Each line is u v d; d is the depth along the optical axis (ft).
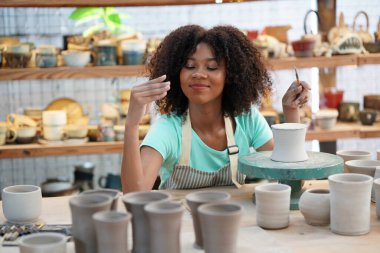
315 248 4.91
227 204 4.44
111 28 11.46
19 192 5.80
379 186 5.52
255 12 13.14
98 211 4.28
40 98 12.93
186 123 7.07
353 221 5.18
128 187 6.33
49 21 12.53
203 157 7.07
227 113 7.25
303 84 7.36
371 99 12.14
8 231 5.24
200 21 13.10
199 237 4.79
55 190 11.04
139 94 6.08
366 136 11.37
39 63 10.59
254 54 7.38
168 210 4.24
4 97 12.78
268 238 5.08
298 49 11.05
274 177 5.83
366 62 11.15
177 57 6.95
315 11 11.55
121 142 10.93
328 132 11.30
